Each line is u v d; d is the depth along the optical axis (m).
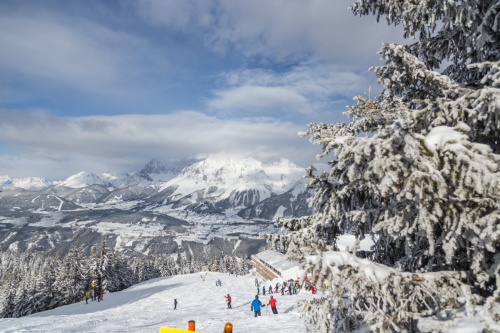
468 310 3.51
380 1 6.45
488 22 4.63
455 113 4.11
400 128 3.43
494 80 3.91
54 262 70.50
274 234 5.98
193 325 3.21
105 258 66.00
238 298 39.84
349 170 3.64
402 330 3.72
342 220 5.03
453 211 3.54
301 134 5.47
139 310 34.56
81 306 45.69
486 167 3.27
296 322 19.59
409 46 6.29
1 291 61.41
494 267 3.64
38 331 21.59
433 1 5.43
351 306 3.96
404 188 3.34
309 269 3.59
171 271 118.19
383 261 5.76
